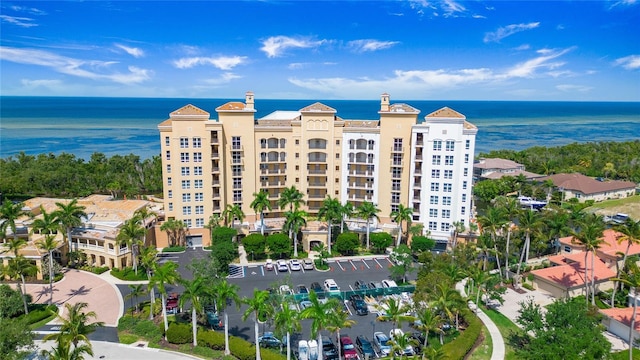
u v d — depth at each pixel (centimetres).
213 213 9012
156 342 5294
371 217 8812
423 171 8719
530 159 16662
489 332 5594
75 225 7594
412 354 5091
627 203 12288
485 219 7094
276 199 9444
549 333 4438
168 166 8750
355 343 5372
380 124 8969
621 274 6494
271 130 9044
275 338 5312
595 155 16725
